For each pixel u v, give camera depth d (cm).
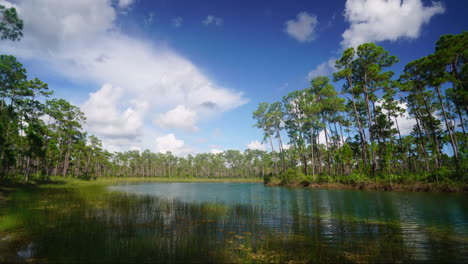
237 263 687
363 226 1144
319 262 694
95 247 828
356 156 4762
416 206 1703
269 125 5666
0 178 3306
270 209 1688
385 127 4588
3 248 809
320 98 4731
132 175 12556
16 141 3759
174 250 801
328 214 1471
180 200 2289
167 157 13888
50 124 5266
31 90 4059
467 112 2895
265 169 11956
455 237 941
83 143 6500
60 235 972
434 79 3297
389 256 742
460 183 2455
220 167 14050
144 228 1104
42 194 2511
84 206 1738
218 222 1246
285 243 877
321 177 4106
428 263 683
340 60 4097
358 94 4253
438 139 4278
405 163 5409
